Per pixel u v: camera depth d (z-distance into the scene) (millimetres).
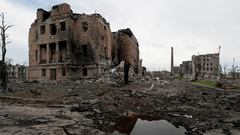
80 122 9617
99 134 7832
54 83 34062
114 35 55219
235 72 86125
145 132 8453
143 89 24469
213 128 9070
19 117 10523
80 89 23203
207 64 94188
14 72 78250
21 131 7969
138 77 44094
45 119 10086
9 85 30734
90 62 41250
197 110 13555
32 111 12227
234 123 10016
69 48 41281
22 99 16188
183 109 13812
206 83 41875
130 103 14875
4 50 23500
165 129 9008
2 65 23094
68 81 37281
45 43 44062
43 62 44906
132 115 11562
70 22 42031
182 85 35562
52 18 43625
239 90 28438
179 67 116750
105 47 45719
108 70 43562
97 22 41844
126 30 60750
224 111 13328
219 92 25812
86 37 42281
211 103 16656
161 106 14734
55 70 43406
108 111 12352
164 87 29703
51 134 7633
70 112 11961
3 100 16906
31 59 46469
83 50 42906
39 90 22438
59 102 15211
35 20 47188
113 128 9000
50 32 43875
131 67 57906
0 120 9828
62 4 42844
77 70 42125
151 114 12133
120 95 17844
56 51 42625
